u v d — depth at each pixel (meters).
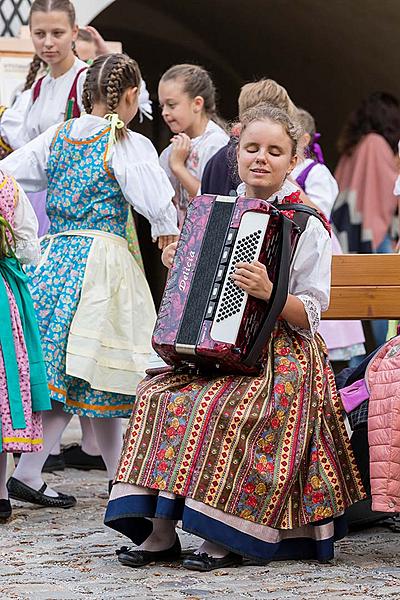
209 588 8.02
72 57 13.16
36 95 13.31
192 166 12.65
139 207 11.09
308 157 14.16
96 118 11.18
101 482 12.32
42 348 10.78
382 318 10.27
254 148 8.92
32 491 10.82
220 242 8.46
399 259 10.27
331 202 14.07
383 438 8.63
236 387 8.52
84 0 18.31
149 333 11.34
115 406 11.14
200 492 8.31
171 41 32.12
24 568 8.58
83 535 9.69
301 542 8.84
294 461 8.50
